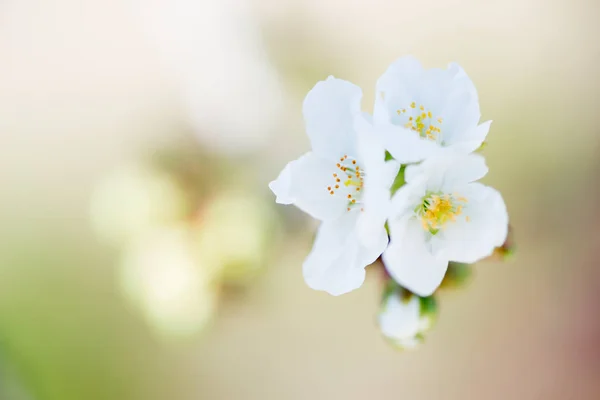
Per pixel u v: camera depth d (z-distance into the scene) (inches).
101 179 16.4
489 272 14.3
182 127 14.3
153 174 12.7
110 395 15.2
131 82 16.3
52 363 15.2
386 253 9.4
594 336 14.0
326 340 14.6
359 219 9.3
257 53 14.1
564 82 14.2
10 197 16.5
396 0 14.8
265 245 12.2
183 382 15.1
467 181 9.3
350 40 14.6
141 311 15.2
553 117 14.0
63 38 17.0
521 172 13.9
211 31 14.9
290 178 9.4
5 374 14.6
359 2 14.8
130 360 15.3
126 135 16.2
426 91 9.4
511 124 14.0
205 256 12.2
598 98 14.0
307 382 14.8
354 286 9.3
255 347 14.9
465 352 14.5
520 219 13.9
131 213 12.4
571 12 14.5
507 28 14.6
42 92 17.4
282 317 14.6
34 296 15.7
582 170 13.8
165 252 12.3
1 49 17.5
